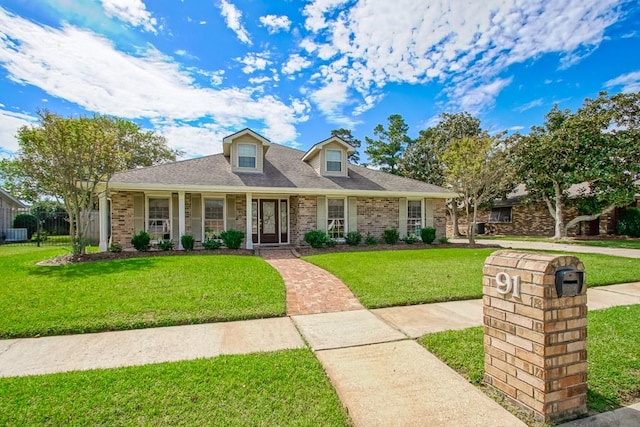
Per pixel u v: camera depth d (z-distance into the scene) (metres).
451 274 7.79
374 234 15.37
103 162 10.23
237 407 2.60
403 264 9.19
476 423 2.43
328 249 13.27
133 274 7.27
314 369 3.24
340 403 2.68
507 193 23.25
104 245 11.58
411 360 3.50
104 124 11.34
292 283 7.18
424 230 15.38
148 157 27.84
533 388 2.50
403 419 2.47
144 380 2.99
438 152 25.47
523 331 2.60
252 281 6.83
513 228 24.28
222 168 14.66
